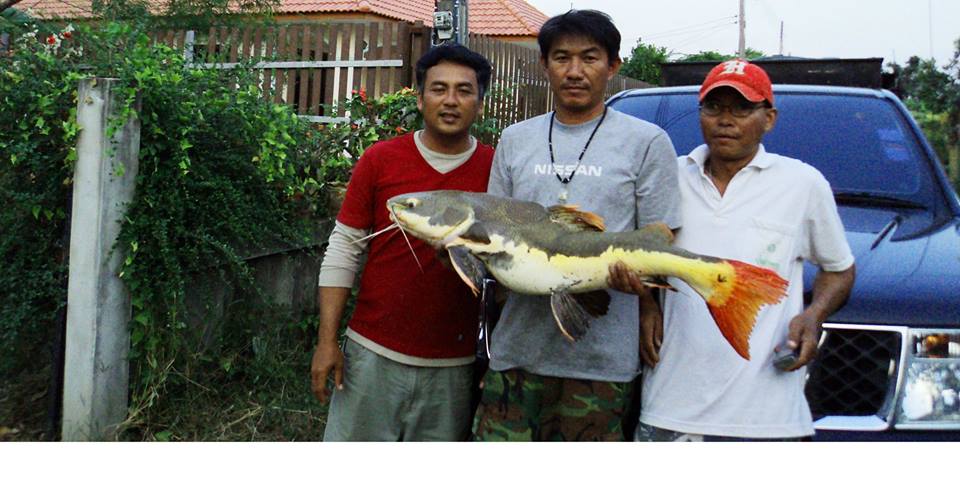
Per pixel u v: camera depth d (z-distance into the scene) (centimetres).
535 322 270
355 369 305
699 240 266
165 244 389
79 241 382
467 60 290
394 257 297
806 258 271
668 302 270
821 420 284
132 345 400
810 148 416
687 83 512
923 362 284
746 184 264
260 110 450
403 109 571
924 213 376
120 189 386
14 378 440
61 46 438
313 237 484
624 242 236
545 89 1041
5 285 407
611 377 265
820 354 288
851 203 382
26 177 412
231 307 456
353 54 835
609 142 263
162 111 401
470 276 241
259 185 443
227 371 445
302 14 1492
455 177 298
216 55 549
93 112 379
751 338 258
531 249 240
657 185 261
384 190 298
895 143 415
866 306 289
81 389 384
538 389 274
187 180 401
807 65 499
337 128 544
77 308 384
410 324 298
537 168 268
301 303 496
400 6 1609
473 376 311
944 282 300
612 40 264
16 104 396
